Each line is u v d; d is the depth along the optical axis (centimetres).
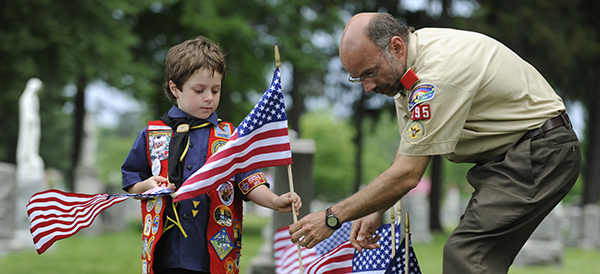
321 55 3072
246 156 441
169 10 2683
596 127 2794
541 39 2538
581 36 2592
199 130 441
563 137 434
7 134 4028
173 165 429
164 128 442
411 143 430
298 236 448
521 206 429
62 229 433
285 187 990
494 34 2595
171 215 419
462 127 429
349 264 517
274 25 2941
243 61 2691
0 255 1418
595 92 2789
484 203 438
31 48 2141
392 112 3016
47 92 3647
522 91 437
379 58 436
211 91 433
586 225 2314
